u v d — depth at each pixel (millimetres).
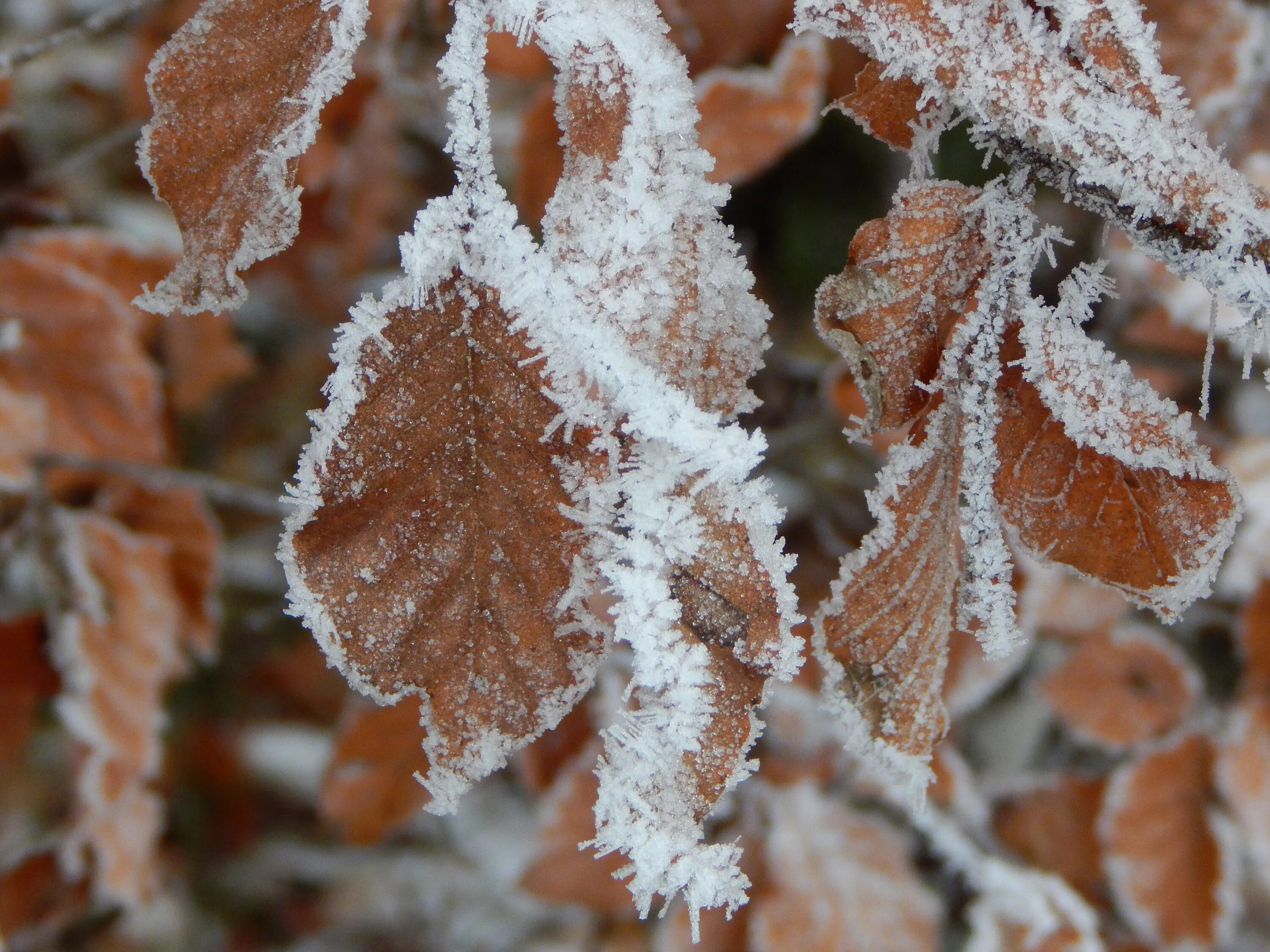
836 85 549
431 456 392
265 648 936
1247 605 646
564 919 884
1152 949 690
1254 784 650
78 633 646
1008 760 792
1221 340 619
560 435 392
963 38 398
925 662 421
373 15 530
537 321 390
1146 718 687
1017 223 407
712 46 512
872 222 411
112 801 656
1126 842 674
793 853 661
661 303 394
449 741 397
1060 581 651
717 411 400
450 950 905
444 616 395
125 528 682
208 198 400
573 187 396
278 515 804
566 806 639
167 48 397
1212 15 545
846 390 541
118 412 618
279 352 955
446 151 390
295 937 947
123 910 851
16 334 581
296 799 967
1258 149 589
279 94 397
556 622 397
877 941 646
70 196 828
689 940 655
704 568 393
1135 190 398
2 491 643
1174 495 411
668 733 392
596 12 394
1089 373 407
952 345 409
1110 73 398
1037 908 639
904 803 667
